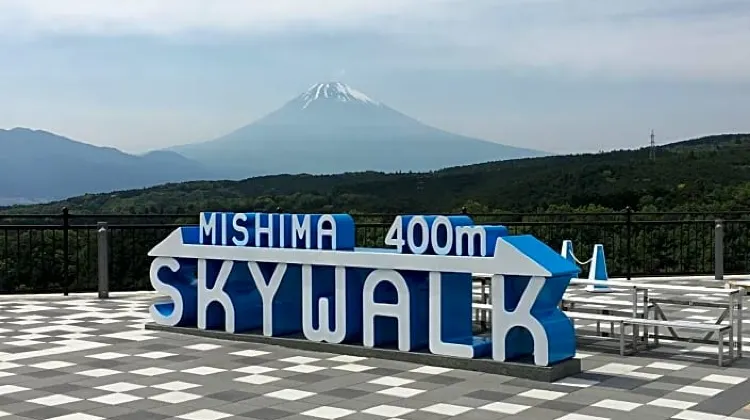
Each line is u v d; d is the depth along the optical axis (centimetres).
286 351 891
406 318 828
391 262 832
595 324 1082
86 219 1464
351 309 880
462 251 796
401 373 778
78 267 1463
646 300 919
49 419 623
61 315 1171
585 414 634
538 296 752
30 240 1456
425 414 634
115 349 907
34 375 778
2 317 1152
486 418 622
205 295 983
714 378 764
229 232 963
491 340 809
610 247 1761
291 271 939
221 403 671
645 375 775
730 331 840
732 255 1786
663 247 1752
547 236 1800
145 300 1348
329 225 882
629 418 621
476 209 2317
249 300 975
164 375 777
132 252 1488
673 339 912
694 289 887
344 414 635
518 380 750
